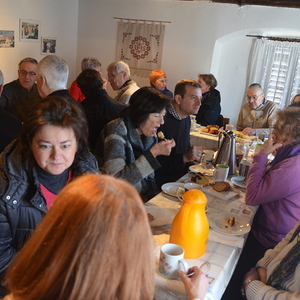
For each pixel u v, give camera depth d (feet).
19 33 14.58
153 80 14.60
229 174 7.41
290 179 5.12
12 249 3.83
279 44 15.30
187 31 15.66
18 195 3.61
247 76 16.33
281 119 5.46
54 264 1.65
